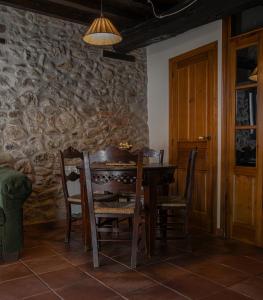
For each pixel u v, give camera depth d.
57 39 3.98
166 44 4.36
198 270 2.44
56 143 3.98
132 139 4.69
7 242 2.60
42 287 2.15
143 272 2.40
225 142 3.44
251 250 2.93
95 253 2.50
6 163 3.62
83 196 2.86
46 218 3.92
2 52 3.59
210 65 3.66
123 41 4.04
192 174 2.86
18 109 3.70
